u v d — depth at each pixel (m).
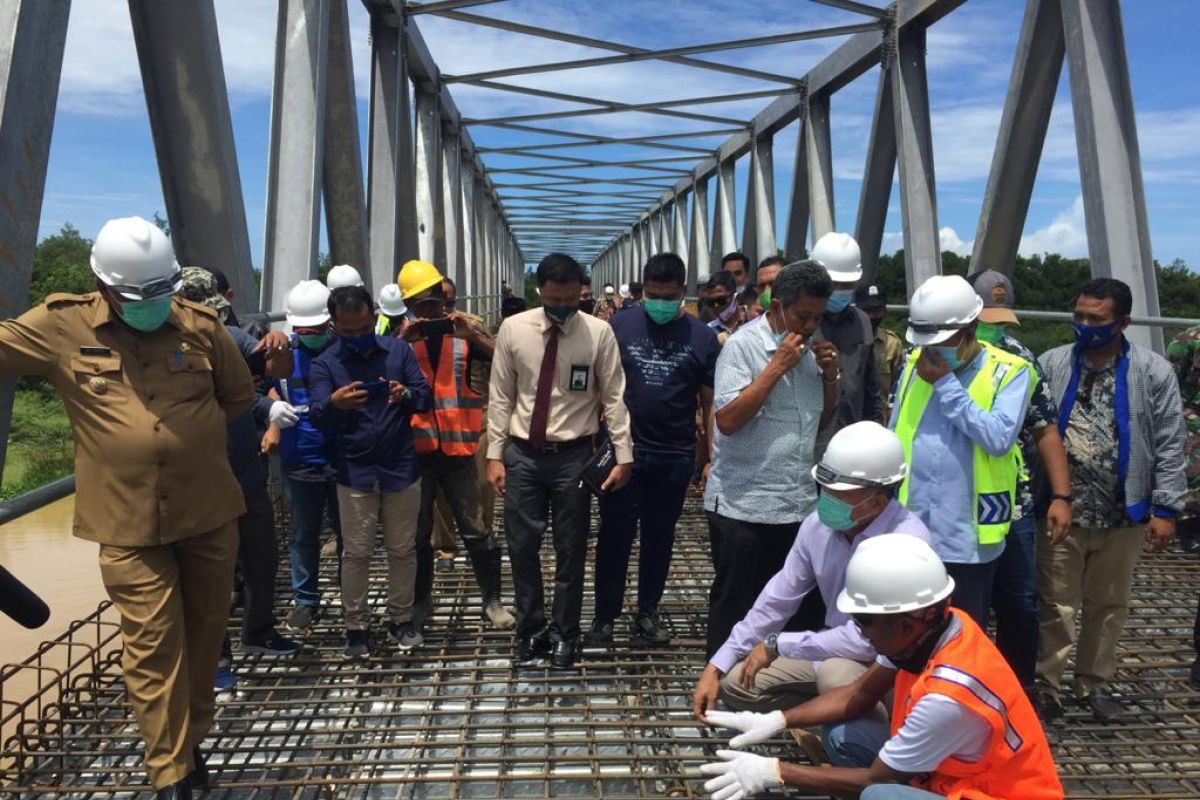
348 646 4.09
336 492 4.28
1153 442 3.53
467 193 19.20
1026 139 6.80
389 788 3.12
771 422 3.40
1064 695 3.83
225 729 3.44
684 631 4.53
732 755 2.57
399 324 5.41
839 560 2.90
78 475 2.69
